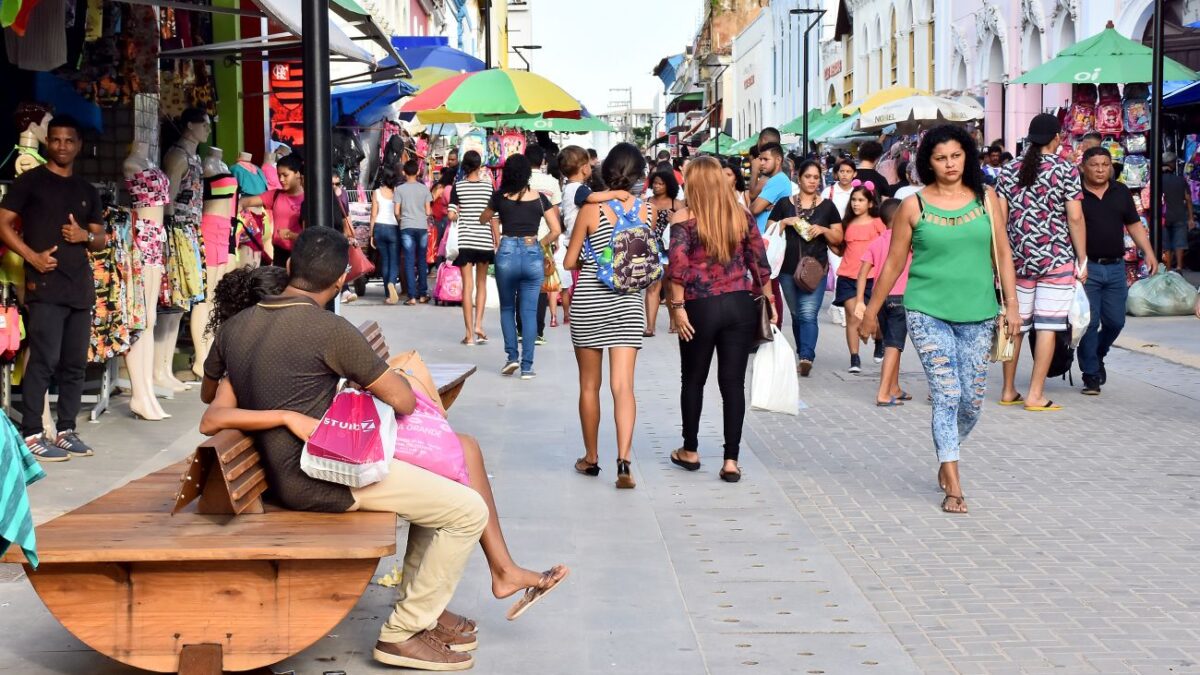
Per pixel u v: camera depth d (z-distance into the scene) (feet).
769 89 236.43
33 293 26.45
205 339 37.45
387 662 16.34
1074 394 37.19
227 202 37.37
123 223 29.99
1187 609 18.56
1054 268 33.99
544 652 16.96
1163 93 66.03
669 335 51.26
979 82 107.45
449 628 17.15
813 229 40.06
